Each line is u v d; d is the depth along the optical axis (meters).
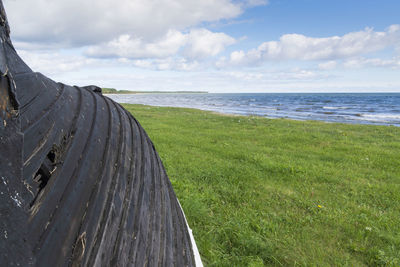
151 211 1.62
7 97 0.66
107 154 1.48
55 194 0.98
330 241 3.79
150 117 21.97
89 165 1.28
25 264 0.62
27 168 0.88
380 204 5.21
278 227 4.09
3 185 0.60
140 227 1.37
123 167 1.57
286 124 19.36
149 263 1.30
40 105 1.18
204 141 11.12
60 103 1.39
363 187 6.13
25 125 0.98
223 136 12.81
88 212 1.07
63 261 0.85
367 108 51.28
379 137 14.22
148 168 1.99
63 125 1.28
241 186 5.86
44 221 0.87
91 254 0.97
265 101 87.12
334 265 3.31
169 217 1.90
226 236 3.70
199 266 2.17
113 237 1.13
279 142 11.58
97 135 1.55
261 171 7.05
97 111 1.84
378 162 8.41
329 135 14.05
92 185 1.21
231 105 61.62
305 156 9.12
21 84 1.10
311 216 4.57
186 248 1.92
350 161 8.54
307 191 5.67
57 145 1.15
